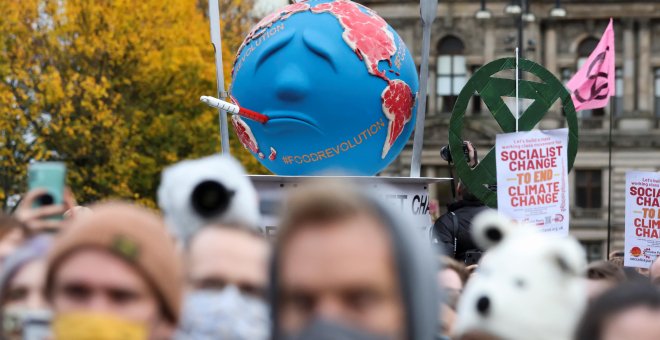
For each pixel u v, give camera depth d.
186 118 51.47
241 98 13.37
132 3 49.62
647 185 16.09
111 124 47.56
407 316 3.80
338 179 3.96
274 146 13.34
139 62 49.81
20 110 46.97
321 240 3.79
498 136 14.10
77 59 49.31
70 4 48.91
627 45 74.50
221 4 58.88
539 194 14.10
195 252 5.02
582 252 5.50
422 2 13.59
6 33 48.31
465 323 5.22
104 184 48.34
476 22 74.19
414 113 13.69
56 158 48.72
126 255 4.29
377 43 13.10
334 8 13.16
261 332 4.89
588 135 74.44
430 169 73.50
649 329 4.50
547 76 14.69
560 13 63.91
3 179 47.81
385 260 3.79
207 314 4.87
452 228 13.74
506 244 5.30
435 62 74.38
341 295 3.78
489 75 14.71
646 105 74.50
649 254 16.14
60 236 4.41
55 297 4.34
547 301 5.16
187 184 5.49
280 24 13.11
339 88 12.95
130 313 4.31
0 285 5.20
